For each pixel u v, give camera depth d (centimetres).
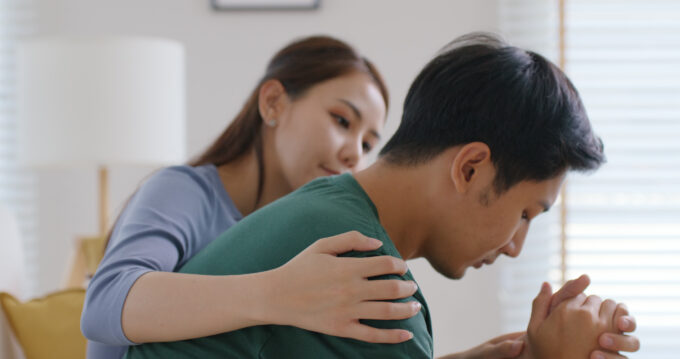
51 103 218
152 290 79
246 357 75
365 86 142
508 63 85
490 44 89
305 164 140
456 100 84
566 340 97
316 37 147
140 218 108
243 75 276
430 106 85
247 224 86
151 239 101
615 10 260
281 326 75
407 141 86
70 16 278
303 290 71
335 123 141
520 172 83
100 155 217
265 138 143
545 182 85
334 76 141
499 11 271
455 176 82
